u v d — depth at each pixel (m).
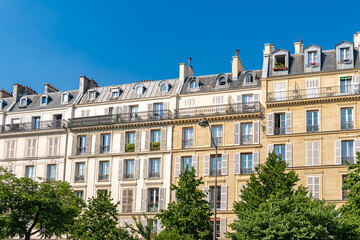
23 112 66.44
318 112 52.91
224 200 53.44
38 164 62.50
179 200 44.97
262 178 44.41
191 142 56.75
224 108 56.44
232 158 54.47
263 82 55.62
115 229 46.91
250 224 38.44
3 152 64.81
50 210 47.22
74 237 48.50
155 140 58.53
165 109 58.91
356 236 38.53
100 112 62.19
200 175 55.16
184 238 41.56
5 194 45.94
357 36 56.84
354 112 51.56
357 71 52.88
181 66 61.19
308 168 51.41
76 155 60.78
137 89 62.19
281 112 54.16
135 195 57.03
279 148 53.41
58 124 63.25
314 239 37.38
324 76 53.94
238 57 59.62
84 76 66.12
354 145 50.72
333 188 50.31
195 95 58.41
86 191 59.19
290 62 56.69
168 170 56.44
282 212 38.75
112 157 59.19
